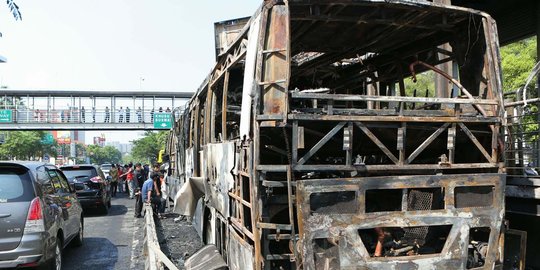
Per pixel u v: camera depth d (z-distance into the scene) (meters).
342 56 7.00
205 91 8.15
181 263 8.08
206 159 7.50
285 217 4.80
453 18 5.34
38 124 41.97
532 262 6.23
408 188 4.43
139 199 15.05
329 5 4.76
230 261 5.58
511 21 11.55
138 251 9.60
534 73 5.99
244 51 5.14
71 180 15.45
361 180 4.23
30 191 6.74
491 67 5.10
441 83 8.76
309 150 4.59
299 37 5.97
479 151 5.34
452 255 4.43
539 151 6.30
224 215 5.79
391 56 6.88
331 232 4.12
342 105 8.14
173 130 14.57
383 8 4.98
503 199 4.67
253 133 4.29
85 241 10.79
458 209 4.49
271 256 4.27
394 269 4.23
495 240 4.61
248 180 4.81
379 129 4.71
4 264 6.28
